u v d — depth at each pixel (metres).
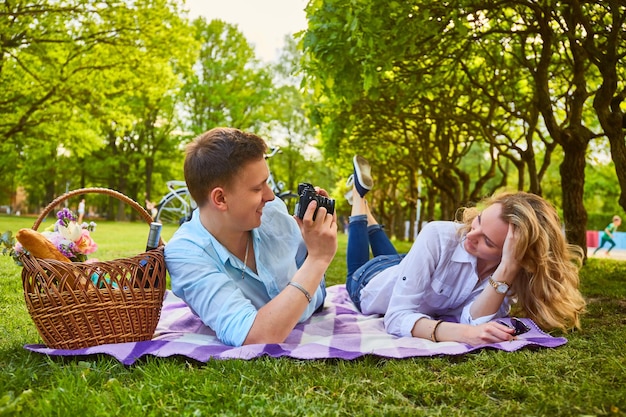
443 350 2.90
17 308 4.40
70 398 2.22
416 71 9.15
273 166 40.22
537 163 32.91
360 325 3.63
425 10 6.61
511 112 11.09
